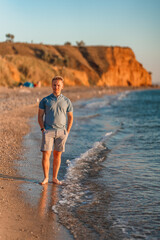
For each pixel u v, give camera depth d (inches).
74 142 348.5
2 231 120.3
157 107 1071.0
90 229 129.9
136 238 123.5
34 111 688.4
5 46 4101.9
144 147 326.3
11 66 2187.5
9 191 169.9
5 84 1882.4
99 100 1445.6
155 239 123.0
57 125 190.4
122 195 175.5
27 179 198.5
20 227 126.1
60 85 190.1
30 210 145.9
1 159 243.1
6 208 144.6
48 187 185.8
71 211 148.8
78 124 522.9
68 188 186.5
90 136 394.9
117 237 123.6
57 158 195.8
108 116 702.5
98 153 291.9
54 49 4724.4
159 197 172.7
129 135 413.4
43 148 190.4
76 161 256.2
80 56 4972.9
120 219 141.4
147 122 582.9
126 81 5487.2
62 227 130.3
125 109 950.4
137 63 5812.0
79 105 1039.6
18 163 236.5
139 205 159.8
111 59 5280.5
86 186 191.6
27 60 2630.4
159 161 261.6
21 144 315.0
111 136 398.6
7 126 418.6
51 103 189.2
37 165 235.9
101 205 158.7
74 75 3892.7
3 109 669.3
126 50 5625.0
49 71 2770.7
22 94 1357.0
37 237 119.1
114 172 226.1
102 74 4803.2
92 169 233.5
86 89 2738.7
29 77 2472.9
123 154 289.6
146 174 221.0
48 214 142.9
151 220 141.1
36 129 433.4
